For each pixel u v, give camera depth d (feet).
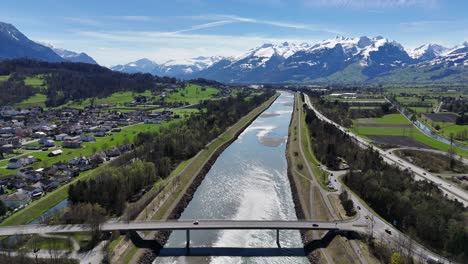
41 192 490.08
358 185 479.82
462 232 326.65
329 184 509.76
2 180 513.45
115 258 330.75
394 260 303.07
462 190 479.41
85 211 390.42
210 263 340.18
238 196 498.69
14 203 442.50
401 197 396.57
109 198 436.76
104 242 350.02
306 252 359.46
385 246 334.03
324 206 441.27
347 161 615.16
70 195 428.15
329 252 349.00
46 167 575.79
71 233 362.33
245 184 545.44
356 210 418.10
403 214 380.37
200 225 374.22
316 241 370.12
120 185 452.76
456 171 570.05
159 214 426.10
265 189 525.75
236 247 369.50
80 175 560.20
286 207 464.24
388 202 406.00
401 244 331.77
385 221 391.65
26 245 340.80
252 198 491.31
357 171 528.22
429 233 347.15
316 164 618.85
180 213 444.96
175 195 485.56
